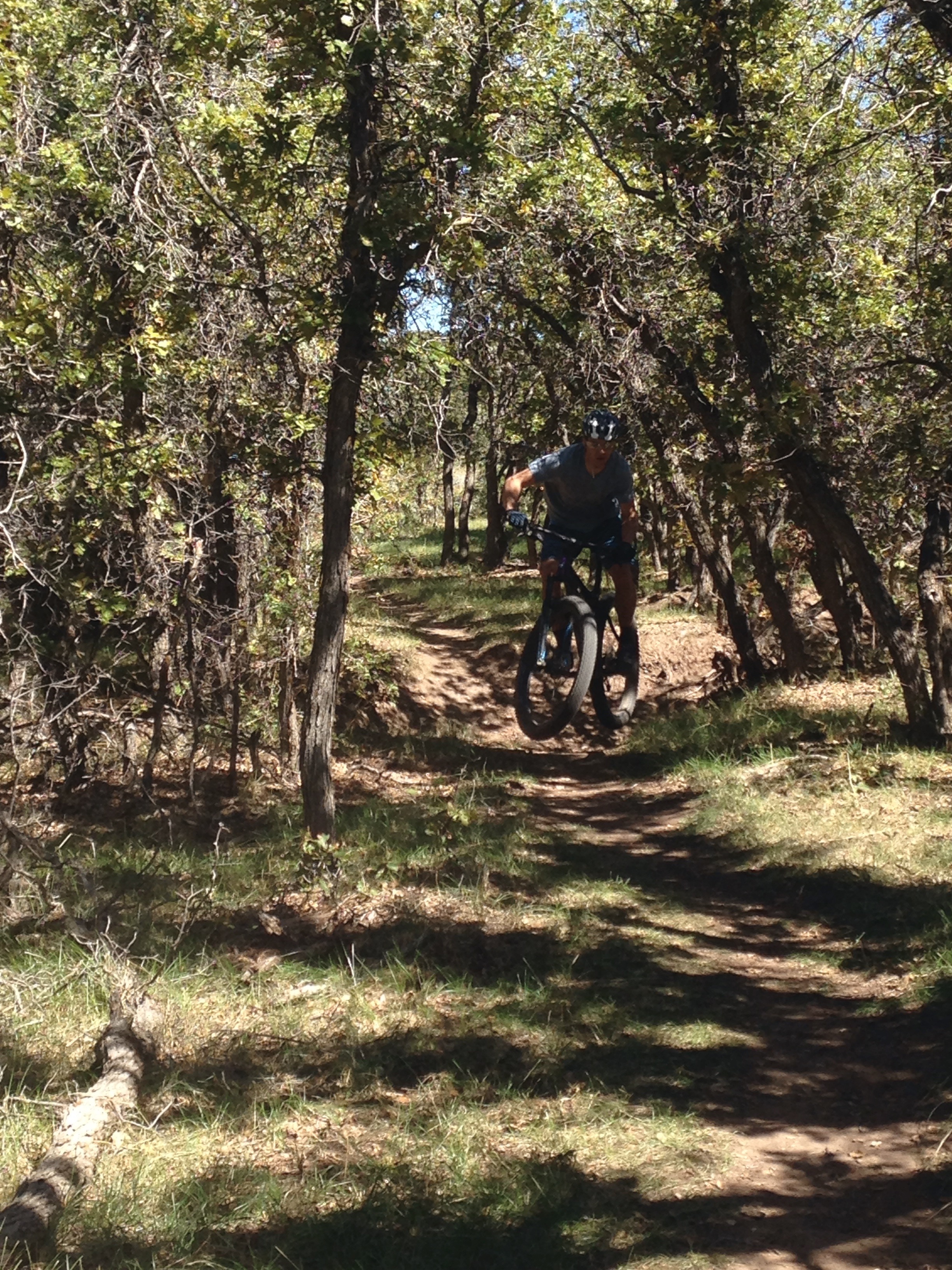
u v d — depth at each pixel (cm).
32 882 845
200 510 1166
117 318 992
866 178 1433
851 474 1476
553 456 705
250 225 1059
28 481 918
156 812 1157
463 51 973
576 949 904
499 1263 527
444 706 1894
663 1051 746
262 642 1330
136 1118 635
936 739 1375
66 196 971
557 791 1512
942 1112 653
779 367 1434
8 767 1229
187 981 809
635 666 705
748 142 1371
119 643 1133
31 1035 713
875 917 952
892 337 1378
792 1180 604
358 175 967
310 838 999
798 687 1792
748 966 902
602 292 1409
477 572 3331
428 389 1014
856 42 1245
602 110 1452
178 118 1031
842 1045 756
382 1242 536
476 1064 718
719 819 1281
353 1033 750
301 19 915
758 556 1825
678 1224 561
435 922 934
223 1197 562
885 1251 538
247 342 1013
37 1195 544
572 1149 620
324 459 1011
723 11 1355
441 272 972
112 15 980
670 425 1653
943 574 1413
